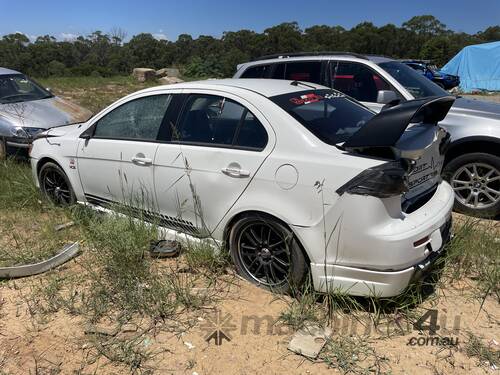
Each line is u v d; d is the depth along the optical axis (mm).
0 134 7309
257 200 3447
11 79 8562
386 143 3039
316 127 3457
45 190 5547
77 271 4031
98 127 4750
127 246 3928
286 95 3760
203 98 3959
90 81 24250
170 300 3533
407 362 2900
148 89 4391
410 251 3051
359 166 3072
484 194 5168
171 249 4113
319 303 3436
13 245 4559
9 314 3457
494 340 3096
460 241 4047
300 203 3252
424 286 3697
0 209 5465
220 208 3725
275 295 3590
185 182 3906
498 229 4793
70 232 4758
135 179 4324
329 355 2965
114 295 3617
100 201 4840
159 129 4172
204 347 3066
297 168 3268
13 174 6445
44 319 3371
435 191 3777
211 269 3900
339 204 3082
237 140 3648
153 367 2900
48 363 2947
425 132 3621
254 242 3668
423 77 6402
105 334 3186
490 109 5457
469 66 24031
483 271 3812
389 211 3043
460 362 2898
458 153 5305
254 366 2896
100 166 4637
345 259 3156
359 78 6227
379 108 5926
